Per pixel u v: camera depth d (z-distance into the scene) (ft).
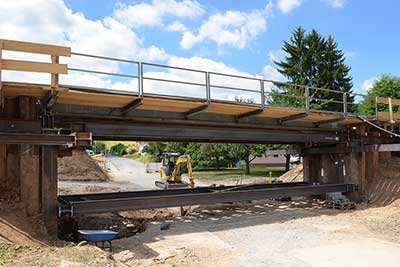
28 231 28.17
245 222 42.52
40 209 31.42
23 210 30.04
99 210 34.86
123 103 35.86
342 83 163.63
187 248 30.99
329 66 164.86
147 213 49.01
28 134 29.40
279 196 47.93
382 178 57.52
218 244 32.55
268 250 30.76
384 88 123.34
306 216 45.88
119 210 36.06
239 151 121.08
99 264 23.22
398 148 50.34
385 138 57.57
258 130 48.80
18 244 25.61
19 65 27.35
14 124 30.48
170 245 31.96
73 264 22.71
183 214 49.29
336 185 53.67
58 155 34.68
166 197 39.27
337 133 56.54
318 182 61.26
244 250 30.78
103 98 33.14
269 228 39.17
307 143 61.16
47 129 32.19
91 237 28.91
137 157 234.38
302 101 105.29
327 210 50.44
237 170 145.18
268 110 42.27
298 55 171.53
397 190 53.72
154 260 27.63
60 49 28.89
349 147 56.08
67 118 36.22
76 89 30.55
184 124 42.75
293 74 169.89
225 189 49.93
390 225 40.14
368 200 55.62
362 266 26.23
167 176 81.10
